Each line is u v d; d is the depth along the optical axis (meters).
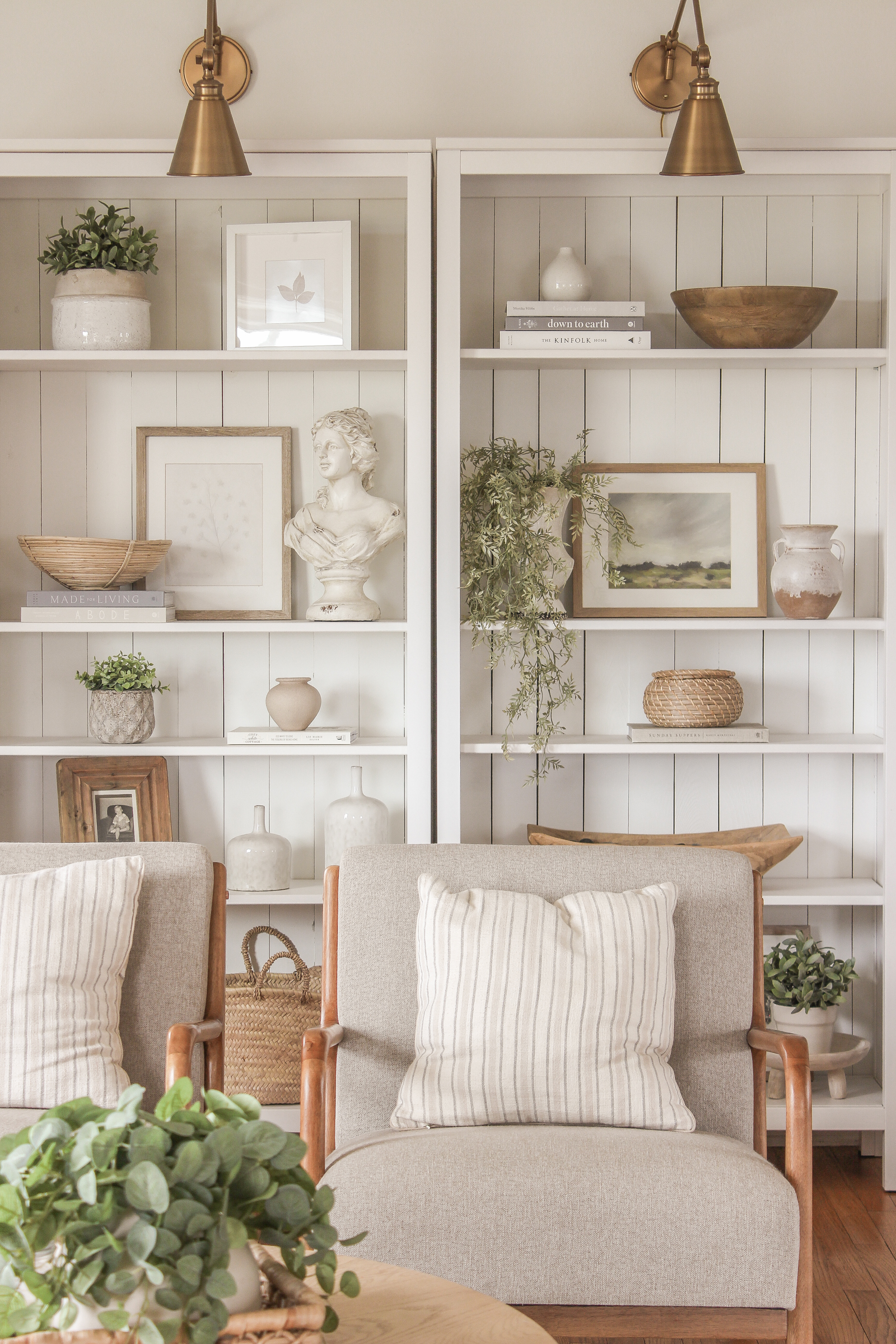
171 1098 1.17
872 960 3.15
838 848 3.19
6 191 3.03
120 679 2.97
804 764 3.18
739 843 2.91
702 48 2.53
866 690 3.18
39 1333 1.01
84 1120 1.15
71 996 2.08
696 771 3.19
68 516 3.14
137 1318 1.02
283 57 3.01
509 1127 1.93
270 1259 1.17
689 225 3.12
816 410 3.14
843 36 3.02
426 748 2.90
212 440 3.12
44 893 2.12
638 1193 1.73
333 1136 2.11
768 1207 1.73
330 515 3.00
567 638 2.99
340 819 2.96
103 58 3.01
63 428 3.13
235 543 3.12
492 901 2.08
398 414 3.14
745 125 3.04
